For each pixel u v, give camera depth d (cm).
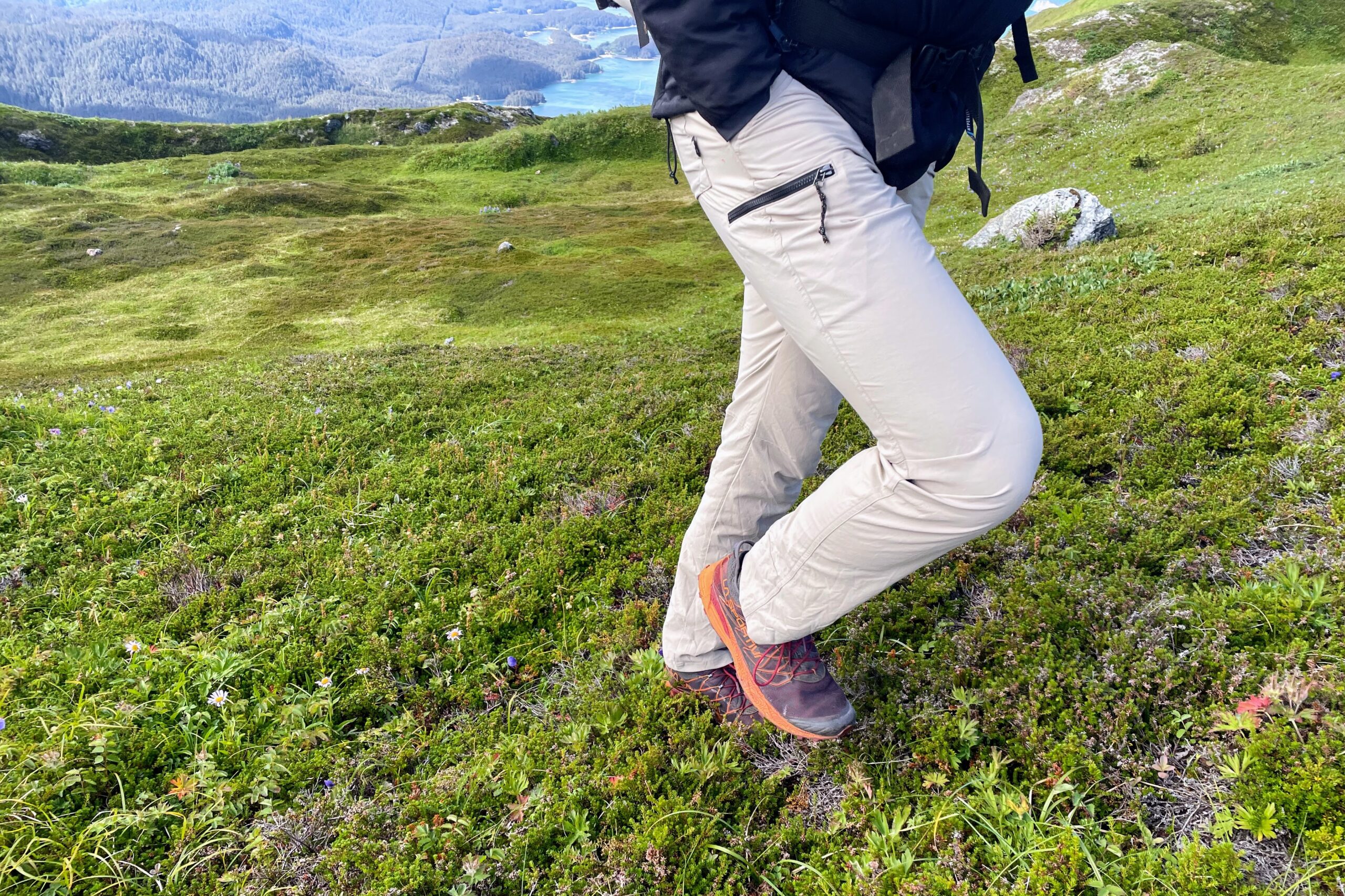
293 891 224
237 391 780
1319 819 174
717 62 153
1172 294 636
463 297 2614
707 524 235
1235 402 394
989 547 323
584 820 231
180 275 3141
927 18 152
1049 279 886
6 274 3161
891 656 276
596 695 292
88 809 252
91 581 417
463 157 5656
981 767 223
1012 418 156
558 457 563
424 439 636
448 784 256
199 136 7088
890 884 193
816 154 157
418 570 406
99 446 589
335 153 5953
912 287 155
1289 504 300
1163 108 3089
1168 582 274
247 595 398
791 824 223
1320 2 5119
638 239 3453
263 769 270
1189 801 197
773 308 178
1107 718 218
